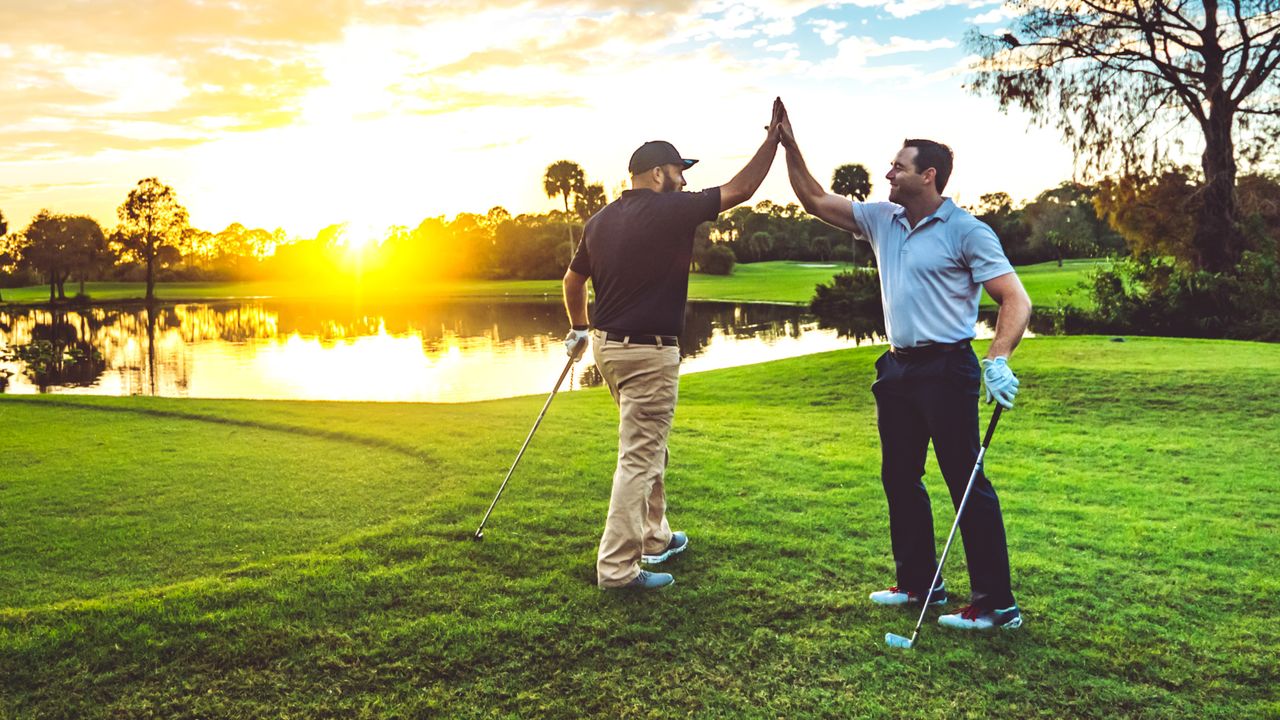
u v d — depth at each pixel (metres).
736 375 12.60
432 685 2.58
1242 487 5.24
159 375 21.95
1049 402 8.75
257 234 120.62
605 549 3.31
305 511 4.64
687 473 5.53
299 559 3.59
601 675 2.66
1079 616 3.13
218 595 3.13
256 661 2.69
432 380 19.75
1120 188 22.20
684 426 7.68
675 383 3.41
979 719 2.43
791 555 3.79
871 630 3.00
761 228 105.06
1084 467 5.93
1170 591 3.37
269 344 30.73
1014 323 2.90
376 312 48.03
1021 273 62.69
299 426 7.52
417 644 2.81
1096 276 22.56
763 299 51.00
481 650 2.79
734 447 6.54
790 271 81.88
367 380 19.97
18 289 94.12
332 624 2.94
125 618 2.91
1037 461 6.16
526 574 3.46
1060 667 2.74
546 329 34.25
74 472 5.69
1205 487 5.25
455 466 5.66
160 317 48.69
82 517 4.55
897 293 3.10
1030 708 2.50
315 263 119.25
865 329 31.39
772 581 3.44
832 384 11.01
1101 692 2.58
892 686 2.61
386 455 6.22
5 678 2.56
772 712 2.46
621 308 3.36
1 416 8.45
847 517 4.42
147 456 6.24
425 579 3.37
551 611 3.09
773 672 2.69
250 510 4.67
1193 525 4.34
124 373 22.55
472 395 17.22
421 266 109.75
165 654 2.71
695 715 2.45
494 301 57.22
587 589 3.31
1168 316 20.81
